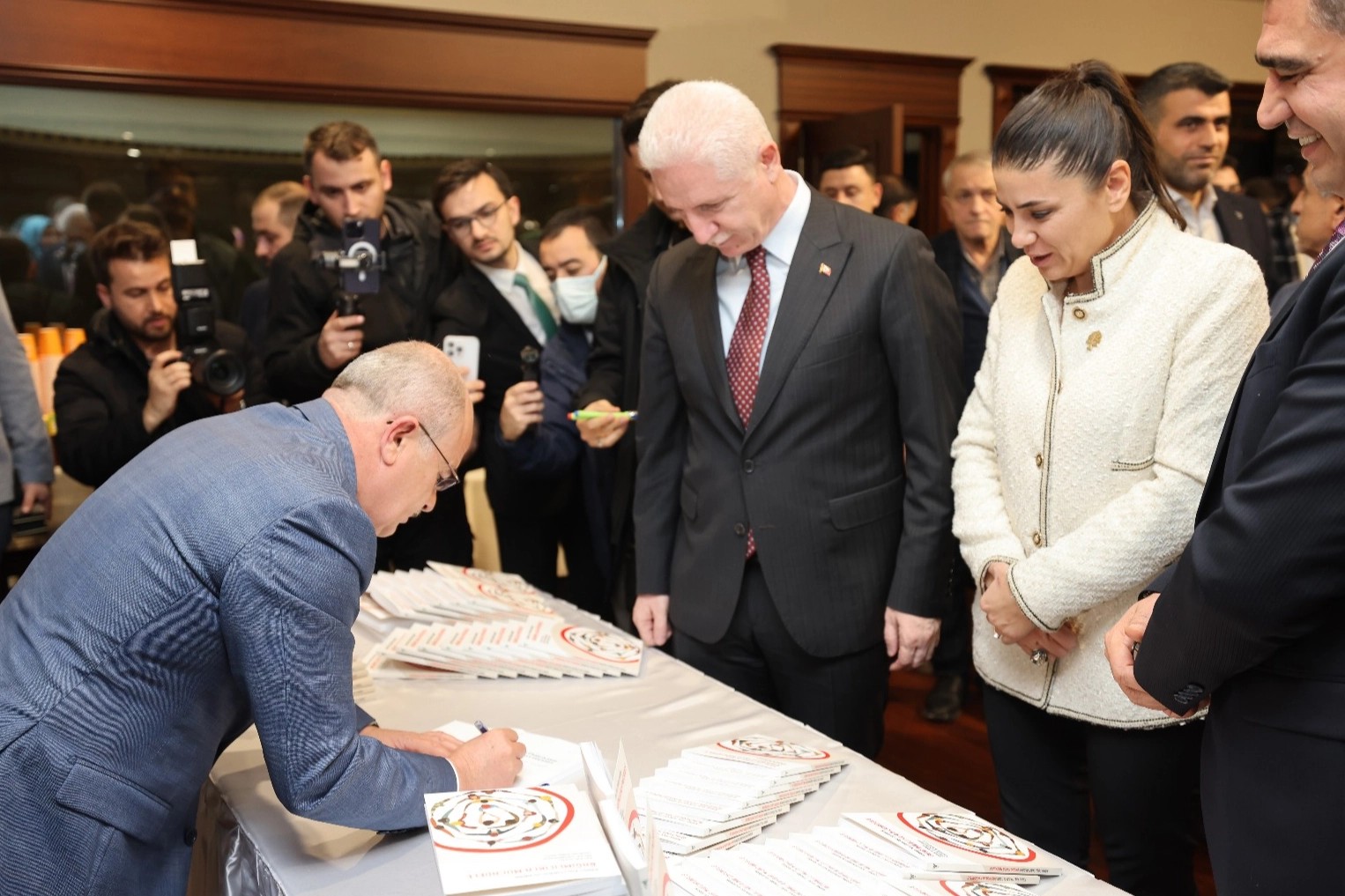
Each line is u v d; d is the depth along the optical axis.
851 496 1.86
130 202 3.84
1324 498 0.92
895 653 1.84
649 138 1.69
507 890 1.00
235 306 4.06
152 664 1.17
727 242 1.76
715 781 1.36
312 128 4.07
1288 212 3.80
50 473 2.72
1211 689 1.07
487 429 2.70
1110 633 1.27
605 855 1.05
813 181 5.02
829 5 5.03
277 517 1.16
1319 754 0.99
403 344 1.40
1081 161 1.40
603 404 2.33
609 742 1.53
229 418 1.32
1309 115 0.98
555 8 4.35
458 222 2.64
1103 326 1.50
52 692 1.17
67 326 3.80
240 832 1.33
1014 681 1.63
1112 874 1.60
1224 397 1.41
